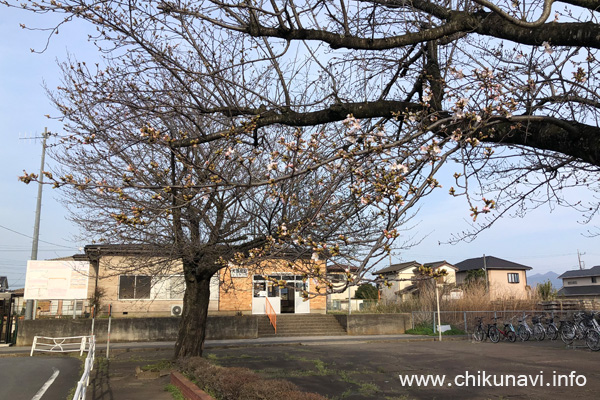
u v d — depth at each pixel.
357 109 5.61
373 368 12.90
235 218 10.63
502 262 49.19
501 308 25.94
